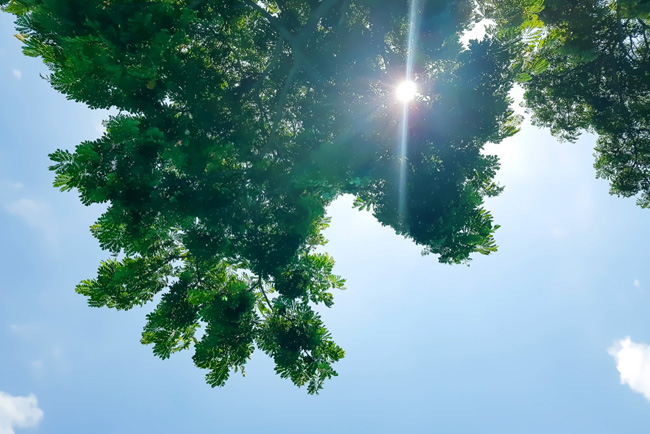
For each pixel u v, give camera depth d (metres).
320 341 11.36
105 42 8.80
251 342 11.62
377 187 10.65
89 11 8.87
